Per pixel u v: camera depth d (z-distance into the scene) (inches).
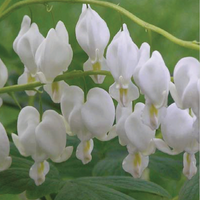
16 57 17.8
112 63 11.9
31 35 13.2
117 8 12.0
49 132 12.6
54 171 13.8
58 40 12.4
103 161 15.7
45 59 12.3
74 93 12.7
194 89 11.4
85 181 13.6
